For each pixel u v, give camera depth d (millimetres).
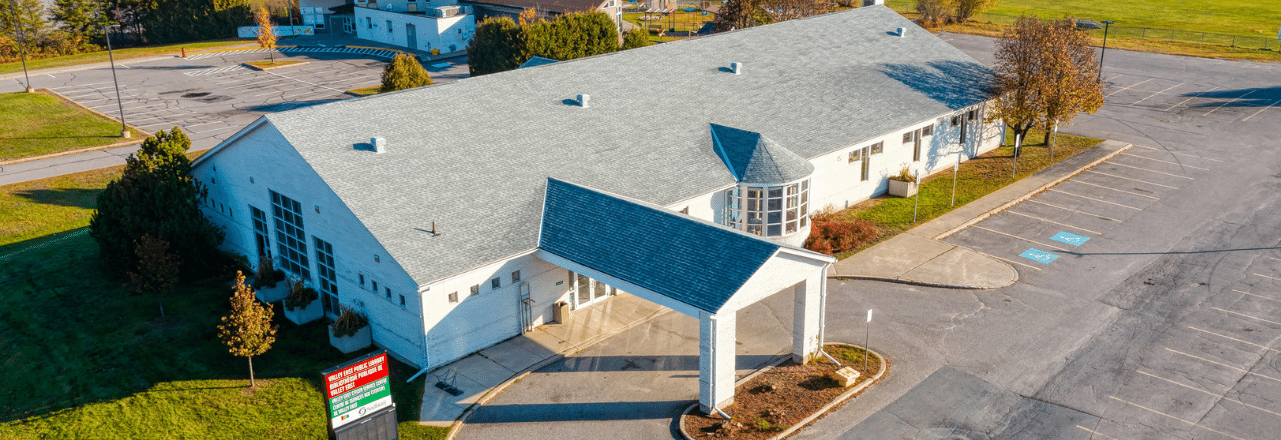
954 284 33781
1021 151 51344
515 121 35125
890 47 52281
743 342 29531
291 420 25328
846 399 25938
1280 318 30500
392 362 28578
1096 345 28906
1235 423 24406
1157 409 25172
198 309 32594
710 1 121000
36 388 27422
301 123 31297
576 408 25781
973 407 25453
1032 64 47062
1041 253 36844
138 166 35438
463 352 28703
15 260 37938
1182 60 78062
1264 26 97812
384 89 64312
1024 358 28188
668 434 24391
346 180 29391
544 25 67062
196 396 26578
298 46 96688
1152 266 35281
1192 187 44938
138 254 32031
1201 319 30594
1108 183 45906
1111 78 71375
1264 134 54250
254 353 26516
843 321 31047
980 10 102312
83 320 31828
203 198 38219
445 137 32938
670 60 43812
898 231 39531
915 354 28547
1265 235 38281
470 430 24781
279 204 32906
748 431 24266
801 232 36875
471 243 28609
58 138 58438
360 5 99812
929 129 46125
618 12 94625
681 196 33500
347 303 30969
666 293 25484
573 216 30094
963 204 42875
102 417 25578
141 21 107625
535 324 30766
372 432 22891
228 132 59969
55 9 101312
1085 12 112750
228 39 105688
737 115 40375
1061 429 24312
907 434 24203
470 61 70688
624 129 36688
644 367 28031
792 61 47375
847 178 42062
